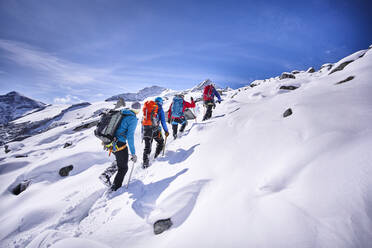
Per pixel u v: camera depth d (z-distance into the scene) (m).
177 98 5.44
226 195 1.97
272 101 4.87
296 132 2.57
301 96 4.11
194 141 4.36
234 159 2.72
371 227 1.06
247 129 3.52
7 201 3.83
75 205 2.99
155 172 3.61
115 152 3.15
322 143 1.99
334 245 1.05
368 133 1.85
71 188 3.74
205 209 1.88
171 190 2.58
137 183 3.34
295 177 1.75
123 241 2.03
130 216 2.40
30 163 5.73
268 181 1.87
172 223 2.05
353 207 1.21
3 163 5.59
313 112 2.80
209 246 1.42
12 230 2.60
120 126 3.13
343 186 1.37
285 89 7.27
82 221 2.65
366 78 3.56
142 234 2.07
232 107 7.34
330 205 1.30
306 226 1.22
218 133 4.05
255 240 1.30
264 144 2.72
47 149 7.95
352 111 2.44
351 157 1.57
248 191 1.87
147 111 4.04
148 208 2.46
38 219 2.78
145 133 4.03
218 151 3.20
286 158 2.09
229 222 1.55
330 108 2.75
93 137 7.61
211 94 6.41
